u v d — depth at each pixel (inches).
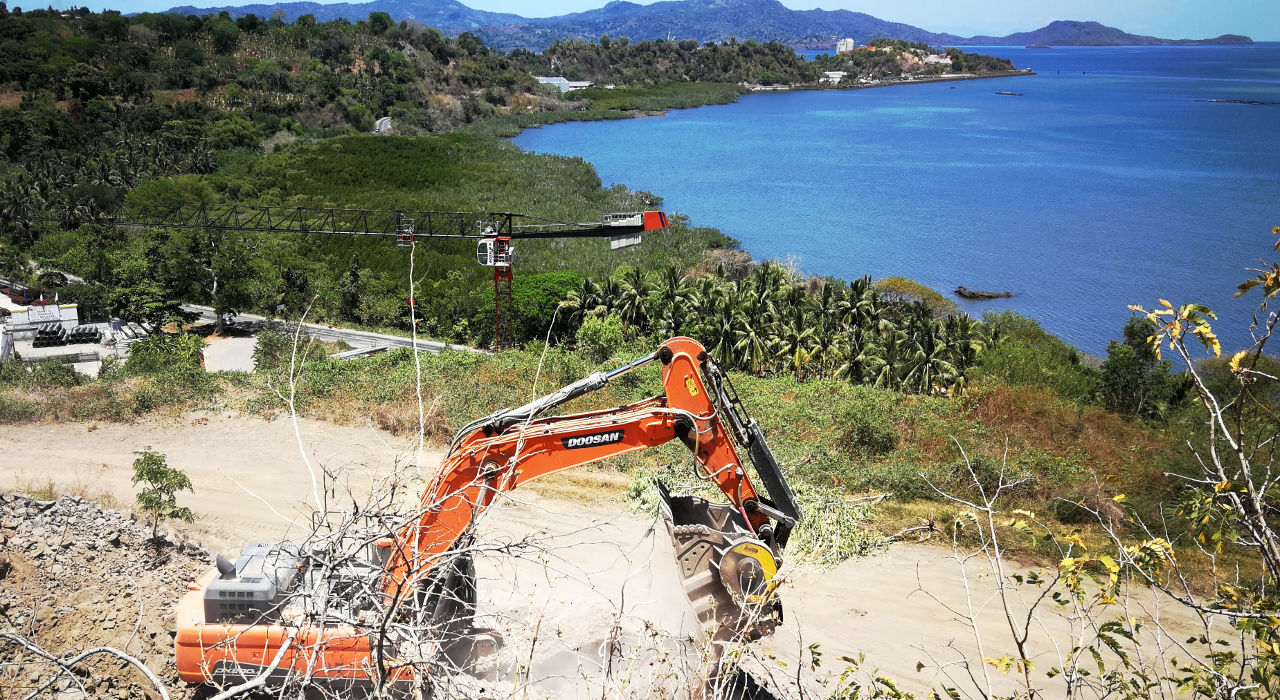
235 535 615.8
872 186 6584.6
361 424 887.7
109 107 5531.5
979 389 1005.8
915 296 3174.2
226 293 2541.8
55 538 453.1
